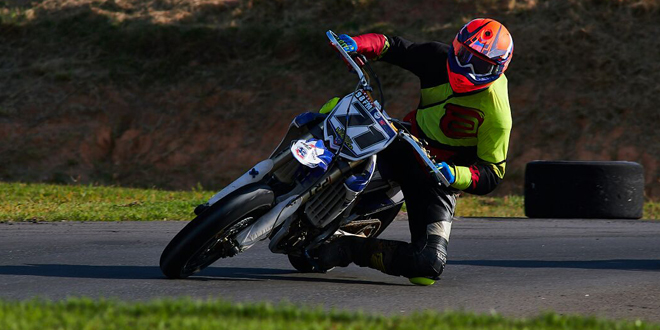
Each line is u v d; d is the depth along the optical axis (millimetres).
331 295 14008
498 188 55406
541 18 68062
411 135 14031
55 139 61844
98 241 21125
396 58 14969
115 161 61094
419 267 14805
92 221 26359
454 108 14227
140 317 9945
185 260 14008
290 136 14664
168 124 63156
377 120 14148
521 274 17297
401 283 15719
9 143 61469
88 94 65438
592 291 15180
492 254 20625
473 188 14297
